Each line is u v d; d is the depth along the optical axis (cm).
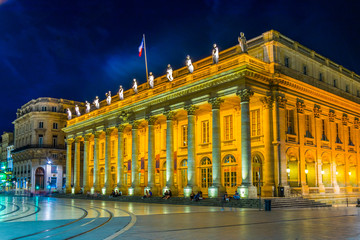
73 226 2066
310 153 4509
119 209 3397
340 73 5384
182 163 5281
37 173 9569
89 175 6981
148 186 5103
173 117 5034
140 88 5841
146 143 5988
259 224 2080
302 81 4566
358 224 2062
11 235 1738
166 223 2170
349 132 5388
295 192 4128
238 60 4025
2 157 13475
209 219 2384
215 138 4175
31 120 9912
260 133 4266
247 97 3906
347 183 5072
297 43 4641
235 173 4481
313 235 1659
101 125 6438
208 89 4353
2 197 6956
